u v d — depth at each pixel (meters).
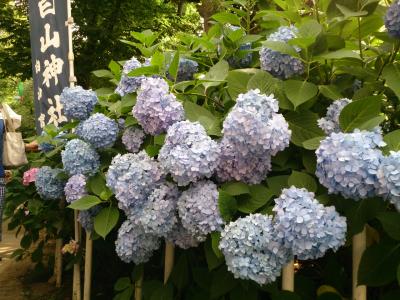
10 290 2.33
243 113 0.81
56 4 2.33
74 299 1.82
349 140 0.69
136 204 1.00
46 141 1.80
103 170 1.39
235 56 1.29
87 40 4.76
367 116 0.81
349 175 0.68
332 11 1.10
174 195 0.96
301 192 0.75
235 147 0.84
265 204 0.90
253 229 0.77
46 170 1.79
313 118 0.96
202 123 0.99
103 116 1.31
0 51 4.97
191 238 0.96
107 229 1.13
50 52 2.32
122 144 1.40
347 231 0.81
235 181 0.89
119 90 1.28
